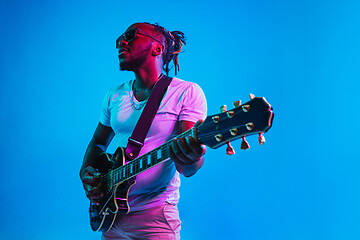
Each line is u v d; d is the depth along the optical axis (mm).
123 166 2395
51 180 5391
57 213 5305
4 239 5281
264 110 1718
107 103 2859
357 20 4664
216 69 5016
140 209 2404
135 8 5457
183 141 1991
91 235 5242
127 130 2617
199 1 5188
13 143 5473
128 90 2746
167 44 2842
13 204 5344
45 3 5676
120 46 2717
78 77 5527
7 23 5695
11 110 5516
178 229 2438
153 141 2477
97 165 2678
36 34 5664
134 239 2439
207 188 4684
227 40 5047
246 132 1777
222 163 4695
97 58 5523
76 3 5621
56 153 5414
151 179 2404
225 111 1886
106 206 2467
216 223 4625
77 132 5438
